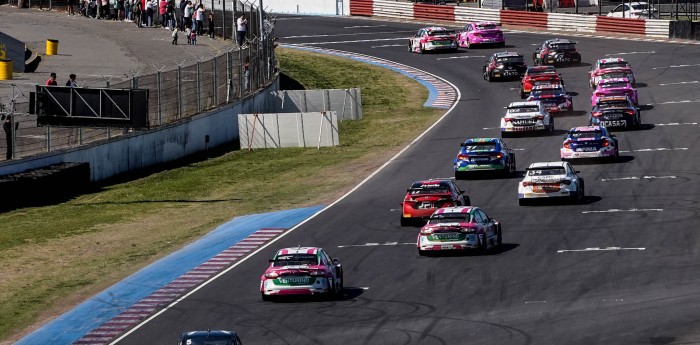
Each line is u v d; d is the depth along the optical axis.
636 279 125.69
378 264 140.25
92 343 115.44
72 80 194.00
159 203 192.62
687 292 119.19
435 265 137.25
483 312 116.75
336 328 113.69
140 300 131.38
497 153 191.88
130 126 180.38
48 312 129.88
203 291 133.00
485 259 138.75
